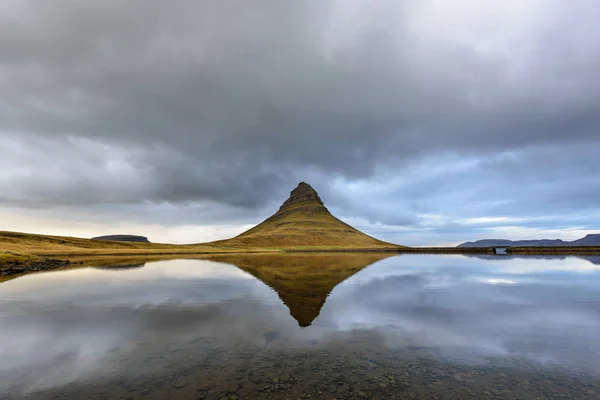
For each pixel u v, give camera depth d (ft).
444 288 95.61
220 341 45.39
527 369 36.40
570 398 29.91
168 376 34.01
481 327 53.16
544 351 42.19
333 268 170.91
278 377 33.78
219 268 172.24
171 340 45.96
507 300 76.59
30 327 52.90
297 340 45.80
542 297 80.64
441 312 63.82
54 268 172.45
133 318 58.65
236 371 35.22
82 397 29.68
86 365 37.01
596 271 148.25
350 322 55.98
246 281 113.19
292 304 71.41
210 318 58.49
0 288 97.55
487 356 40.27
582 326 54.08
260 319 57.88
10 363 37.78
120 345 43.88
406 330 51.24
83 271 154.61
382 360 38.65
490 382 33.09
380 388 31.53
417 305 70.49
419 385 32.24
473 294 84.94
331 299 77.41
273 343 44.50
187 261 238.48
